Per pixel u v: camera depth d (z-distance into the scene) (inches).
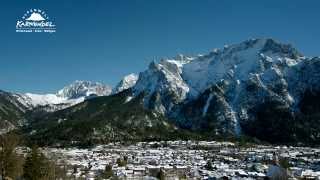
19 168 5447.8
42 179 5812.0
